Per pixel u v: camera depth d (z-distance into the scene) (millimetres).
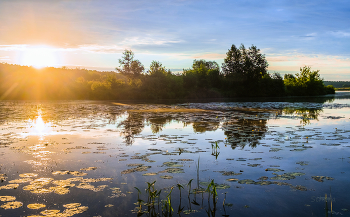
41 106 25578
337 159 6680
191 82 52250
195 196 4676
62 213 4078
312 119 14570
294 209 4184
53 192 4809
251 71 55469
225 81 55312
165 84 47094
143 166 6176
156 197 4656
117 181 5312
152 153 7344
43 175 5652
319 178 5406
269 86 55406
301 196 4621
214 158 6836
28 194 4719
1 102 32188
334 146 8008
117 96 43062
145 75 49125
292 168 6023
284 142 8609
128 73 51750
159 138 9398
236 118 15188
